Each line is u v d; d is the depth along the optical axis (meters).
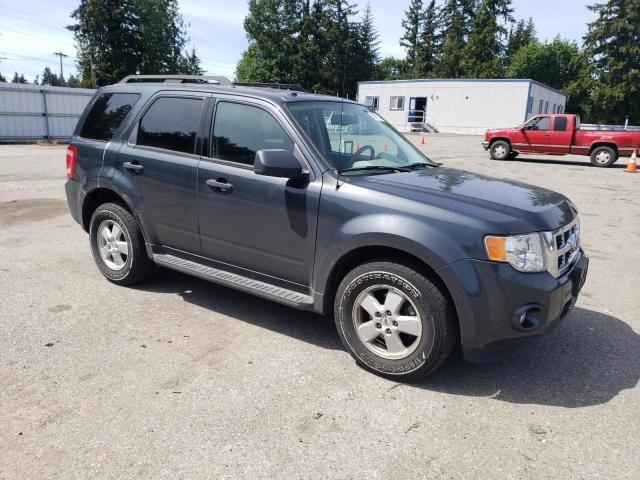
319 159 3.66
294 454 2.66
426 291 3.16
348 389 3.28
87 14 53.88
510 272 3.04
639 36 54.78
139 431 2.80
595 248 7.06
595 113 57.06
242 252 4.03
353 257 3.57
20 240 6.51
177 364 3.52
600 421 3.02
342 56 64.81
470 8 70.12
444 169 4.35
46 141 23.02
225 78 4.68
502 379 3.47
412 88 41.25
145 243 4.70
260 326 4.17
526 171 16.25
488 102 38.56
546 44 67.06
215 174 4.04
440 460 2.65
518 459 2.67
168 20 62.66
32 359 3.52
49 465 2.52
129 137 4.71
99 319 4.20
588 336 4.17
